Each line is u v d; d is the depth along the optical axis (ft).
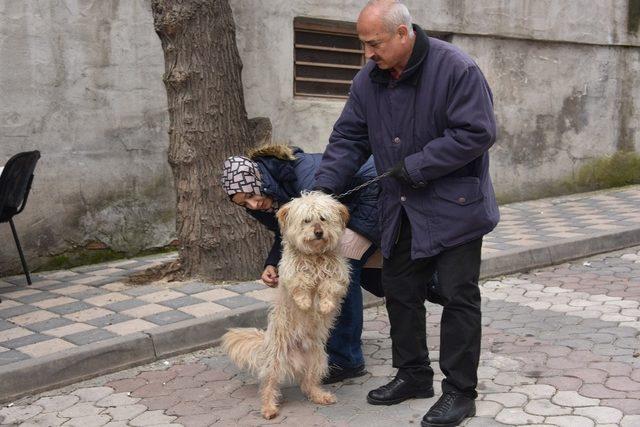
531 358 14.01
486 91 10.62
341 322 13.34
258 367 12.24
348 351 13.47
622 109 35.01
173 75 18.97
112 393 13.53
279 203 12.77
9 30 21.25
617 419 11.05
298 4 26.37
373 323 17.30
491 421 11.23
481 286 20.04
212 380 14.01
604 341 14.74
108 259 23.67
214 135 19.16
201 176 19.21
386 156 11.36
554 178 33.55
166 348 15.39
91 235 23.25
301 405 12.57
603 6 33.71
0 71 21.20
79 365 14.20
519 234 24.54
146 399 13.17
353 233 12.66
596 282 19.81
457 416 11.07
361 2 27.84
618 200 31.24
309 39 27.58
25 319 16.83
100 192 23.32
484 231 11.02
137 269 22.02
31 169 19.12
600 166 34.76
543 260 22.06
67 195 22.71
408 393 12.26
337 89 28.53
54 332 15.70
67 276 21.57
